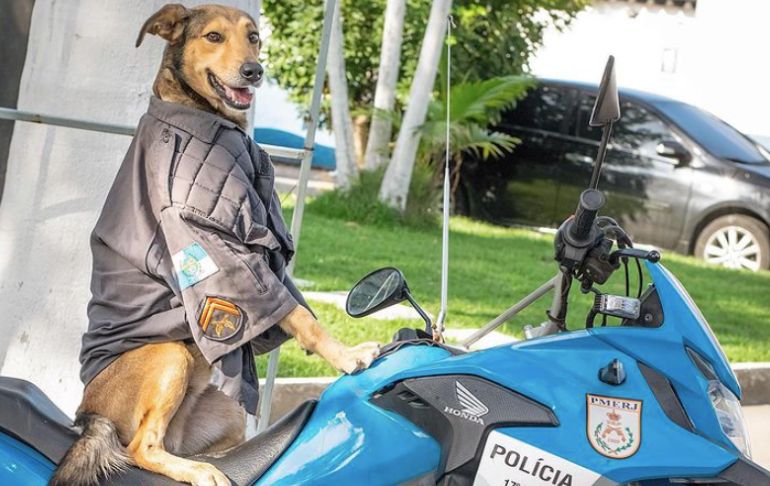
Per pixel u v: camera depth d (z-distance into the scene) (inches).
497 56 653.9
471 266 440.8
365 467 117.4
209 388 142.3
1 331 182.9
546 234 570.9
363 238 490.6
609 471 109.1
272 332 136.4
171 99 139.2
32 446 121.7
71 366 181.6
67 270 180.2
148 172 128.3
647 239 545.3
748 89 802.8
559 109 572.1
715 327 368.5
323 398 123.6
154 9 179.8
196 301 123.3
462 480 113.6
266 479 120.0
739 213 524.7
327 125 677.3
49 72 180.7
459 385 115.2
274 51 653.3
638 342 115.4
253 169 131.6
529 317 351.6
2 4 192.9
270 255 133.0
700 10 807.7
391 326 309.9
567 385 113.0
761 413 282.2
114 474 123.0
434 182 578.9
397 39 583.5
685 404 112.3
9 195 184.4
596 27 816.3
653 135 546.3
